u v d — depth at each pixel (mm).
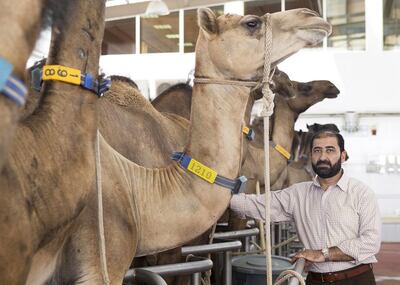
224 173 2695
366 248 3215
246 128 5547
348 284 3297
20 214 1402
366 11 16922
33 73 1810
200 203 2645
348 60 16859
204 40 2789
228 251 3701
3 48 990
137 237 2420
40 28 1137
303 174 9633
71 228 1833
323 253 3211
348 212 3328
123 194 2314
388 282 8906
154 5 10398
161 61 18000
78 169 1659
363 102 16672
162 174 2668
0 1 1027
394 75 16688
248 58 2736
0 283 1344
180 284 4082
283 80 6730
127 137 3369
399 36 17000
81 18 1733
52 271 1900
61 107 1671
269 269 2449
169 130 3887
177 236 2619
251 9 18031
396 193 16359
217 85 2744
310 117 16969
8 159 1389
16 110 969
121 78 3795
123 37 19250
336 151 3379
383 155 16484
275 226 7434
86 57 1746
